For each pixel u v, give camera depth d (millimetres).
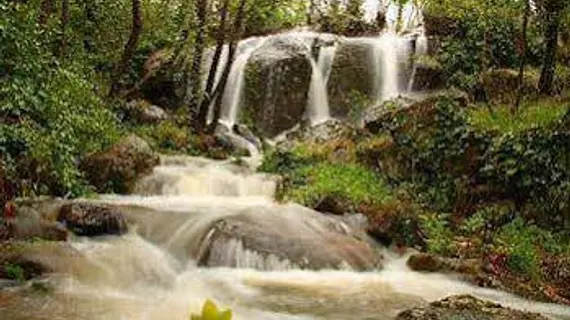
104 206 11555
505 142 13305
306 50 21766
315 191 13867
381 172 15102
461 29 20844
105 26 19984
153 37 21344
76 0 19172
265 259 10539
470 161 13867
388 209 12742
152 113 18953
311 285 9852
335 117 21391
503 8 18812
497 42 19453
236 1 20781
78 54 18219
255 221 11383
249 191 15156
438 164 14297
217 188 15148
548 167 12633
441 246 12062
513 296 10148
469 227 12828
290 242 10906
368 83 21703
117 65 19625
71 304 8078
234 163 17391
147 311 8102
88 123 13586
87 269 9352
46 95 11953
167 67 20500
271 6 20922
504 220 12852
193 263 10664
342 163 15734
